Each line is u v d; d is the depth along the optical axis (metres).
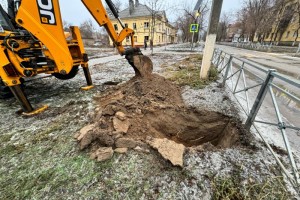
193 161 1.95
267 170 1.82
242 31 36.69
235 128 2.65
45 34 3.14
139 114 2.92
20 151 2.21
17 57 3.06
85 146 2.18
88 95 4.22
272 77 2.10
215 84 4.75
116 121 2.47
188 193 1.58
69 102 3.78
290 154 1.75
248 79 5.75
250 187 1.63
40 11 3.00
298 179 1.63
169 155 1.96
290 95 1.73
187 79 5.27
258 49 21.42
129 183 1.69
